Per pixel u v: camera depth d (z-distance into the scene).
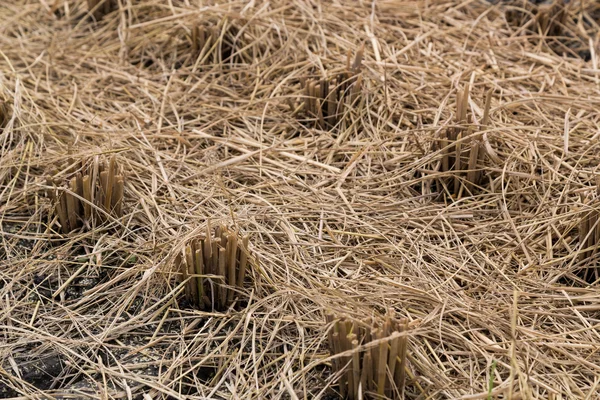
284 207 3.19
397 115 3.73
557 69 4.00
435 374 2.50
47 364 2.58
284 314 2.72
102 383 2.52
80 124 3.71
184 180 3.34
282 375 2.46
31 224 3.18
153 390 2.50
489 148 3.29
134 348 2.63
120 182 3.06
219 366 2.55
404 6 4.55
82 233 3.10
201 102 3.93
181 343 2.64
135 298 2.84
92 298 2.83
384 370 2.31
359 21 4.38
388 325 2.34
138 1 4.74
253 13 4.38
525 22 4.49
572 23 4.52
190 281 2.76
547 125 3.60
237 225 2.98
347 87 3.71
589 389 2.48
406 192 3.33
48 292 2.87
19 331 2.70
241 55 4.19
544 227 3.08
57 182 3.13
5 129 3.48
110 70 4.19
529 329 2.64
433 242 3.08
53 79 4.14
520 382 2.31
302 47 4.17
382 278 2.84
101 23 4.65
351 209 3.17
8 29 4.57
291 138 3.71
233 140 3.61
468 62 4.06
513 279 2.88
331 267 2.93
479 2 4.70
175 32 4.41
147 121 3.75
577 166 3.34
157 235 3.06
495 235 3.08
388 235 3.09
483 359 2.58
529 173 3.34
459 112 3.30
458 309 2.69
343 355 2.30
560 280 2.94
